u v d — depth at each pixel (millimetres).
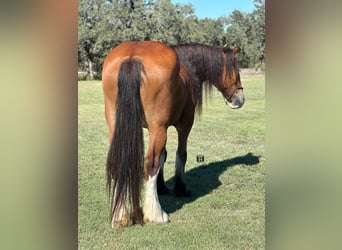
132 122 3062
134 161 3076
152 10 32281
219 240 3154
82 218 3566
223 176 5105
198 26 33594
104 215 3646
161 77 3158
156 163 3361
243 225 3475
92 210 3783
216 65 4355
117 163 3090
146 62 3141
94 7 30969
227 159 6000
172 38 32406
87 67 31062
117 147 3076
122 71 3092
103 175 5023
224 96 4691
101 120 9773
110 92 3246
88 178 4887
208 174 5211
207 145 6969
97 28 30500
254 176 5113
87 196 4211
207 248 3010
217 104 12719
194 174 5215
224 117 10094
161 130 3307
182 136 4102
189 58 4184
